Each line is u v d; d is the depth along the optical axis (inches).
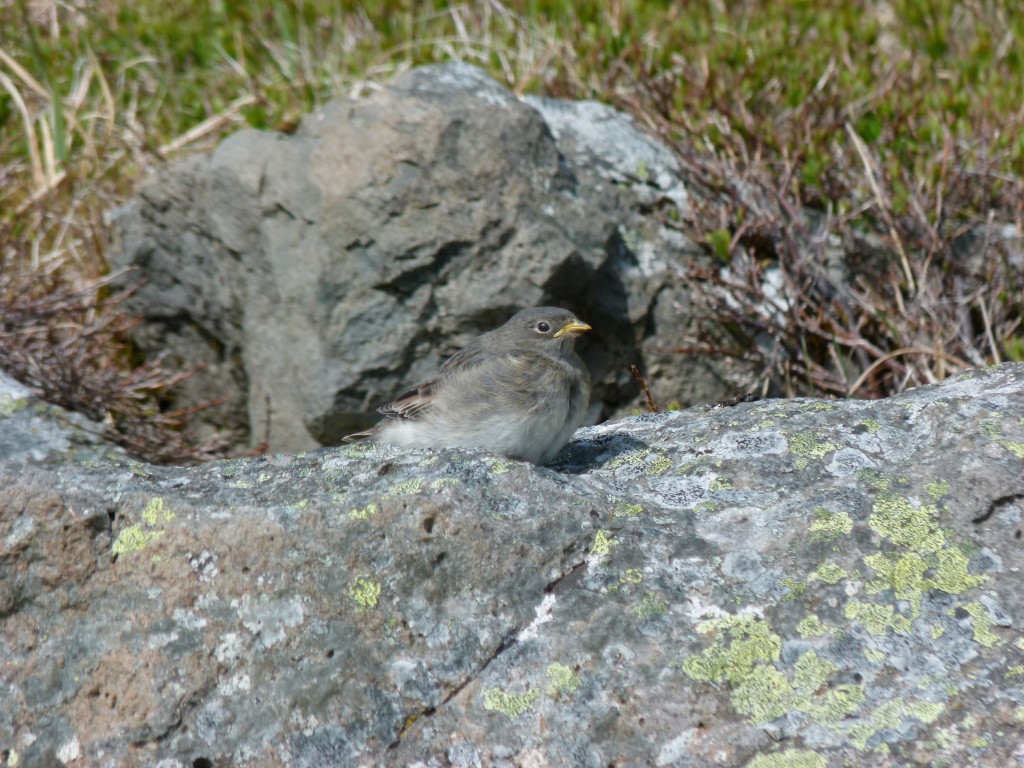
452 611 151.1
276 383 310.8
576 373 196.4
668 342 307.4
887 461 168.6
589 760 140.9
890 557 148.2
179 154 376.2
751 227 311.7
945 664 139.3
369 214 293.3
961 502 152.2
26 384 302.2
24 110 377.4
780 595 147.3
